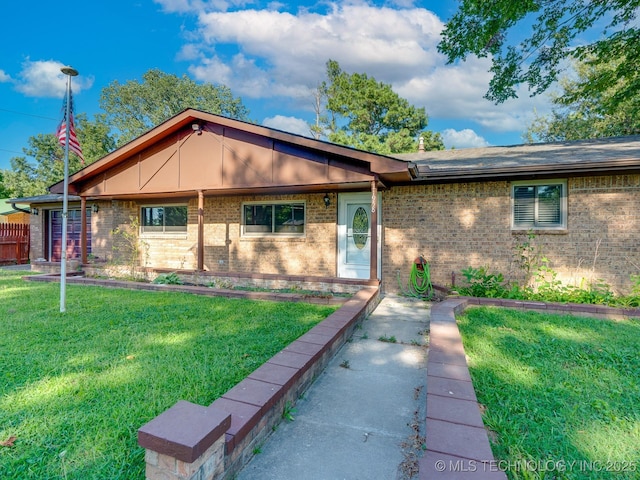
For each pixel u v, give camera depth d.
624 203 7.00
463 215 8.07
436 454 1.98
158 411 2.70
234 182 8.37
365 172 7.25
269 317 5.57
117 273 9.68
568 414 2.78
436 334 4.32
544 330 5.03
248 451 2.32
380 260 8.75
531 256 7.56
